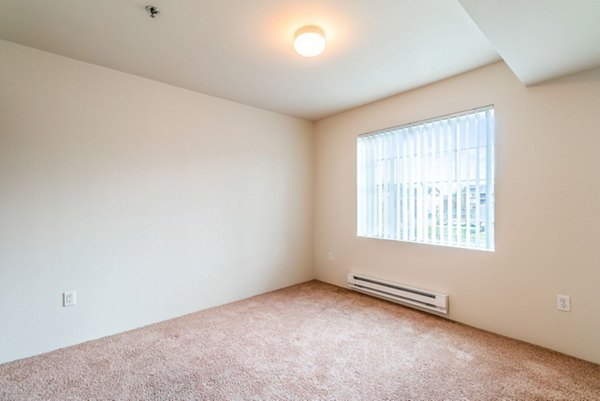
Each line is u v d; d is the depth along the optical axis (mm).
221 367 1957
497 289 2404
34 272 2139
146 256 2682
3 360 2020
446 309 2697
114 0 1634
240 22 1852
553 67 1939
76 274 2314
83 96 2355
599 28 1506
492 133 2436
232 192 3312
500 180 2373
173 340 2350
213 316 2854
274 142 3727
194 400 1631
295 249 3973
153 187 2729
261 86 2891
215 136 3170
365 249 3488
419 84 2840
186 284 2936
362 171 3562
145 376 1856
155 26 1890
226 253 3254
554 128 2115
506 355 2070
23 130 2107
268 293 3564
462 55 2271
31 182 2133
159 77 2672
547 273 2154
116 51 2209
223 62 2389
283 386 1755
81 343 2307
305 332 2484
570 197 2057
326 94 3109
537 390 1689
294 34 1987
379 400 1626
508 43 1660
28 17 1786
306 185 4105
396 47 2152
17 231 2078
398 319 2740
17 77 2086
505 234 2355
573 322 2045
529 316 2242
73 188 2307
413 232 3002
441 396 1652
